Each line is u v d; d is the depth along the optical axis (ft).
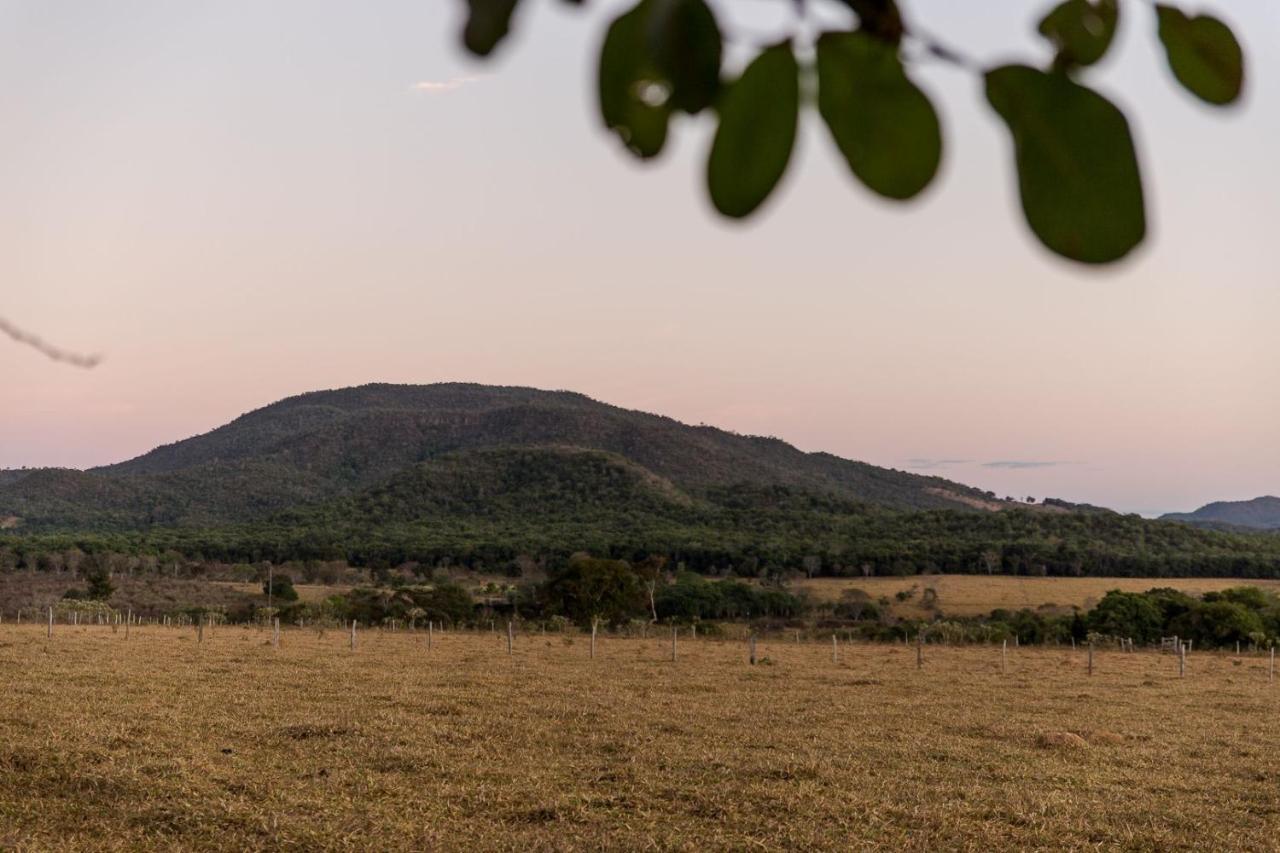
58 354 4.33
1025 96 1.58
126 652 89.71
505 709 56.39
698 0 1.50
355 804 33.47
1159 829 32.78
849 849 29.25
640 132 1.55
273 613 162.30
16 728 44.93
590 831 30.94
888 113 1.56
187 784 34.81
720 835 30.50
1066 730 53.11
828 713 57.98
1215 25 1.69
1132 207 1.57
